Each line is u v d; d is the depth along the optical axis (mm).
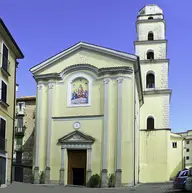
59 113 37594
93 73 37219
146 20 54562
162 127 49719
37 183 36500
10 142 30797
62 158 36375
